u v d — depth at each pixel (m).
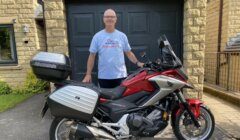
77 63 4.64
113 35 3.57
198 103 3.25
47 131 3.93
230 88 6.34
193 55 4.40
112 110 2.98
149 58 4.66
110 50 3.56
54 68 2.84
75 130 2.88
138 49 4.65
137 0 4.52
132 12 4.55
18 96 6.73
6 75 7.41
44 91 7.26
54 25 4.28
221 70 7.09
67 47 4.44
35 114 4.86
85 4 4.50
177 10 4.57
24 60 7.39
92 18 4.54
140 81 3.03
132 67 4.64
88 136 2.89
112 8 4.53
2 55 7.45
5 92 7.13
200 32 4.35
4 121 4.46
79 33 4.57
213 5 7.96
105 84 3.69
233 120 4.30
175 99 3.18
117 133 2.96
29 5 7.14
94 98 2.86
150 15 4.57
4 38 7.36
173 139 3.52
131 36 4.61
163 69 3.08
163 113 3.06
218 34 7.53
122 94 3.04
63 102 2.85
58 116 2.93
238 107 5.14
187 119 3.28
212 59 7.68
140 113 3.03
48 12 4.25
